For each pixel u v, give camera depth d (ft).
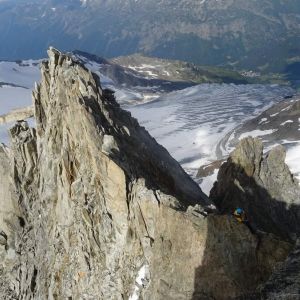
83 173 122.31
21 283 149.18
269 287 85.46
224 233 93.35
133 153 128.98
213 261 92.38
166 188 128.36
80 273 119.14
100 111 136.15
